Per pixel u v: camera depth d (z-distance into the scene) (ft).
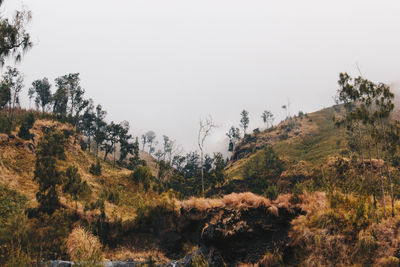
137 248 51.75
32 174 135.54
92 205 79.77
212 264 26.09
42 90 311.06
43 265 20.21
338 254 21.54
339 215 24.47
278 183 211.41
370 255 20.43
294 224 25.84
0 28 28.81
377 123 32.86
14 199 93.25
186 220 42.52
